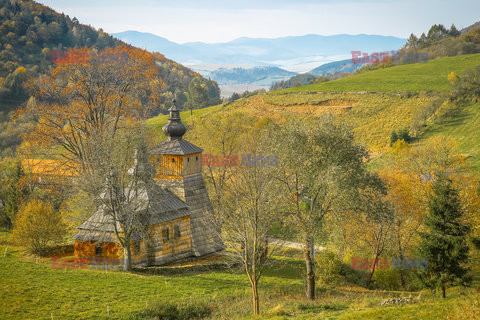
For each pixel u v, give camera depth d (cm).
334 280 4731
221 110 15788
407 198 5516
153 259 4975
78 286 3694
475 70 13362
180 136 5691
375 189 4319
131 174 5003
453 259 3488
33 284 3612
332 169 3853
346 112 13825
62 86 6731
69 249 5225
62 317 3020
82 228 4753
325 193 4022
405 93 13825
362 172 4209
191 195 5544
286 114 14662
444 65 17488
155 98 7438
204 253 5462
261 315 3061
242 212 3450
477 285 3862
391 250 5169
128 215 4503
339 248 5531
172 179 5553
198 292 3909
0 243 5575
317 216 4134
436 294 3712
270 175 3884
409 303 3155
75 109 6575
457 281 3503
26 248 5056
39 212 5112
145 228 4875
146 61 7156
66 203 6362
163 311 3275
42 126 6419
